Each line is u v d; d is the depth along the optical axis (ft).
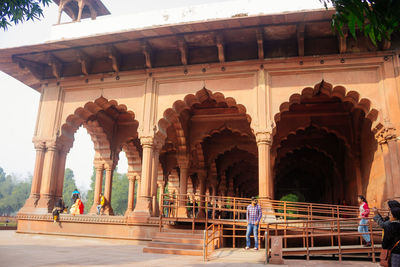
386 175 24.35
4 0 15.87
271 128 26.03
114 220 27.35
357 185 32.96
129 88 30.50
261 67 27.43
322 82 26.81
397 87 24.95
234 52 28.53
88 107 32.30
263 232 23.30
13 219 57.88
